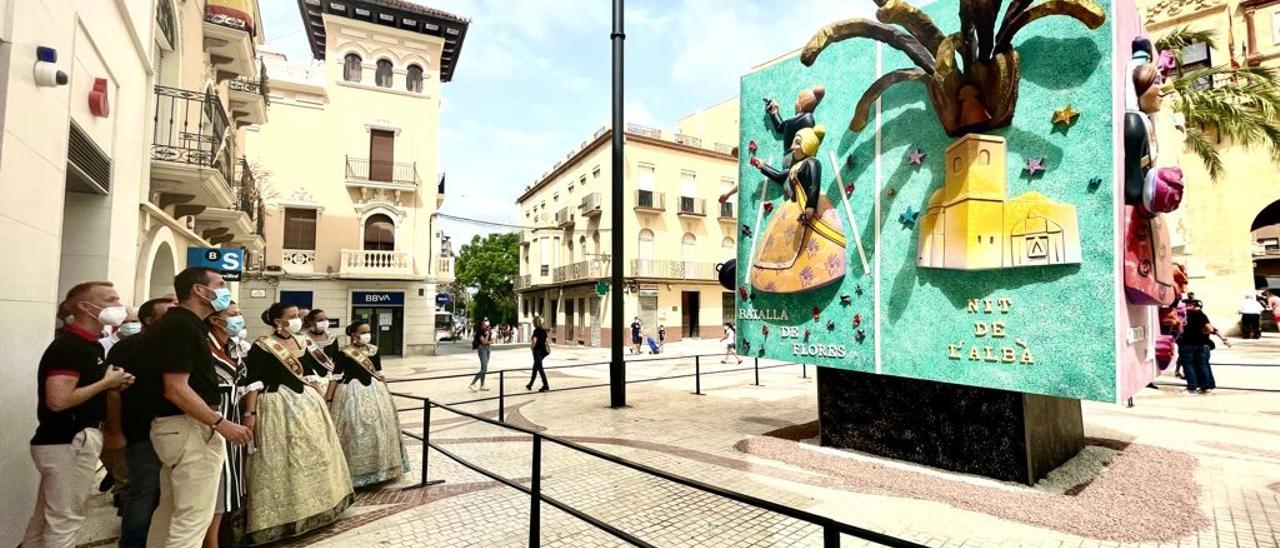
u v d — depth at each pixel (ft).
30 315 12.35
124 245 20.53
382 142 74.02
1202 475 15.74
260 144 68.74
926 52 16.15
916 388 18.01
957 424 16.99
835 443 19.97
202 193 29.63
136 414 10.51
